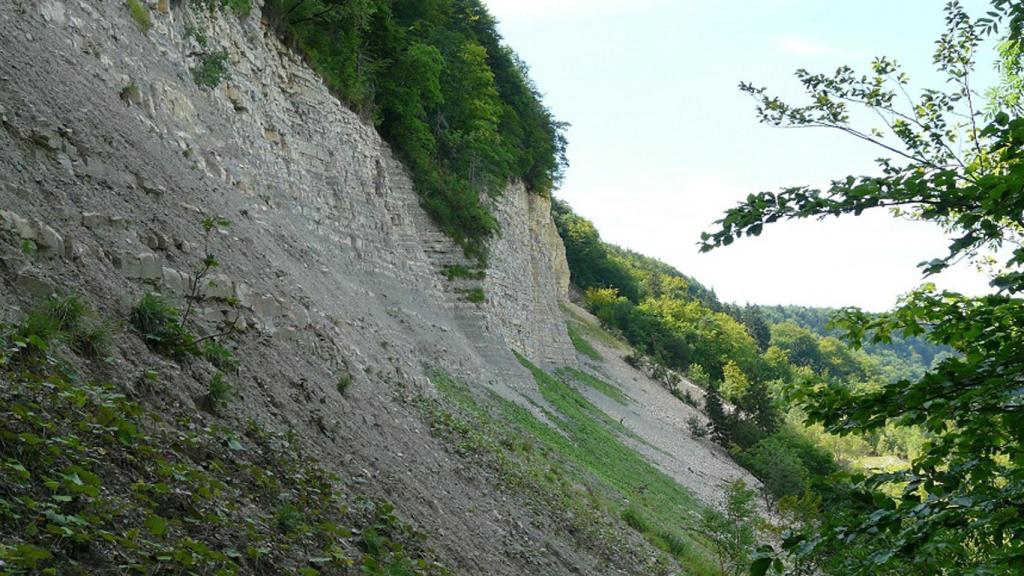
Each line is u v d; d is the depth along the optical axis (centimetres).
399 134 4816
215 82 2330
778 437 7462
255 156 2603
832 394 649
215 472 844
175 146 1750
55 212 1032
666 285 18625
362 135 3847
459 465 1794
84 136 1238
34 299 873
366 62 4494
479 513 1548
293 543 822
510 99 8181
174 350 1018
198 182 1658
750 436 7612
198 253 1323
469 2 7912
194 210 1448
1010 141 583
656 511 3353
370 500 1116
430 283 4059
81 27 1588
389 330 2806
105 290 997
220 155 2161
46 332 805
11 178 1002
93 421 738
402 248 3925
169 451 803
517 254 6688
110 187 1214
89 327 890
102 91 1484
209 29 2512
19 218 930
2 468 602
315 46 3831
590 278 14675
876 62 884
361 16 4069
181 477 750
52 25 1471
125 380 877
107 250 1075
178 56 2162
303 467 1026
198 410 956
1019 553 571
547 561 1575
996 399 577
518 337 6181
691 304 15988
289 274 1806
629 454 4747
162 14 2153
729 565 2534
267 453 986
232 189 2062
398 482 1307
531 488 2070
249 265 1527
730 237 670
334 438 1254
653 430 6762
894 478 631
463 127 6056
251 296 1377
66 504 616
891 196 615
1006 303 648
